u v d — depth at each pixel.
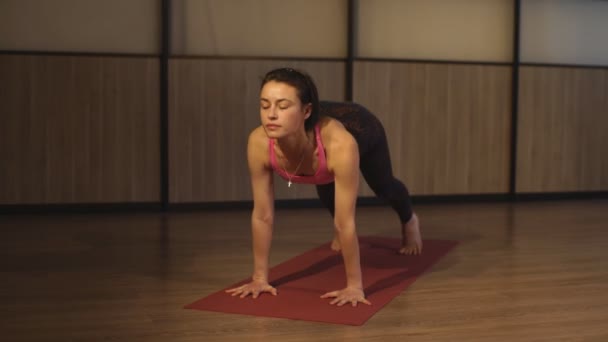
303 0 5.48
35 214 5.08
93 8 5.12
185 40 5.30
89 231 4.41
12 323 2.48
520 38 5.95
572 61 6.10
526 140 5.99
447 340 2.31
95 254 3.71
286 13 5.46
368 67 5.59
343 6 5.55
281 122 2.43
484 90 5.87
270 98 2.43
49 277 3.19
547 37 6.02
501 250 3.86
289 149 2.61
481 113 5.88
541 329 2.44
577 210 5.48
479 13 5.86
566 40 6.07
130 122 5.20
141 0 5.18
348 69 5.52
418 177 5.77
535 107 5.99
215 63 5.30
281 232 4.39
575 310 2.68
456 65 5.78
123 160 5.21
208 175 5.36
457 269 3.37
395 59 5.64
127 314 2.59
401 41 5.72
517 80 5.89
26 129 5.05
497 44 5.92
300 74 2.50
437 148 5.79
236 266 3.43
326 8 5.53
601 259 3.64
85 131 5.13
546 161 6.05
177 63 5.24
